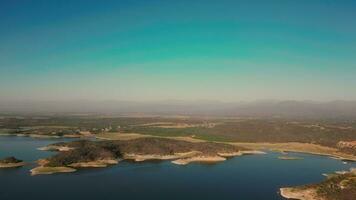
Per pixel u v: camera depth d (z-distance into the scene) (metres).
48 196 167.12
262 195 173.50
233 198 168.75
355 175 179.38
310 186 174.50
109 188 182.00
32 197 165.38
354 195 157.12
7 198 163.75
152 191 177.88
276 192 178.12
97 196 168.62
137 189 180.88
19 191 174.25
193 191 179.00
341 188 165.38
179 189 181.88
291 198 168.12
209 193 176.00
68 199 163.62
